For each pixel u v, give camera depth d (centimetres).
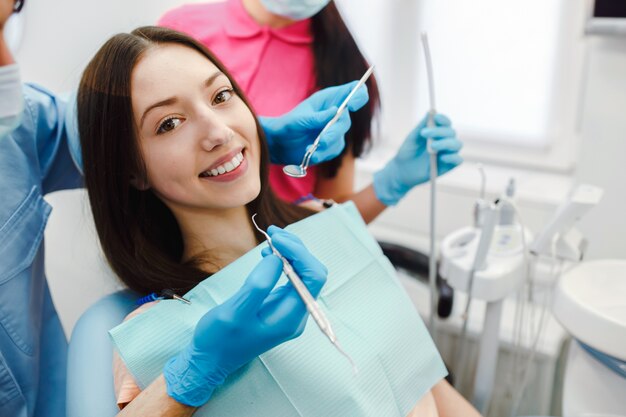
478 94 160
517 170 163
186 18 122
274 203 95
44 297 100
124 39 76
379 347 79
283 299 61
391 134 179
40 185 91
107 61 75
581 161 133
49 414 98
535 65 150
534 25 147
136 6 110
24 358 86
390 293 86
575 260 100
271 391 70
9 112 61
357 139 119
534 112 155
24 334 86
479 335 128
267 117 105
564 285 93
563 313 90
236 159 78
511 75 154
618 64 123
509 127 159
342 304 80
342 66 117
